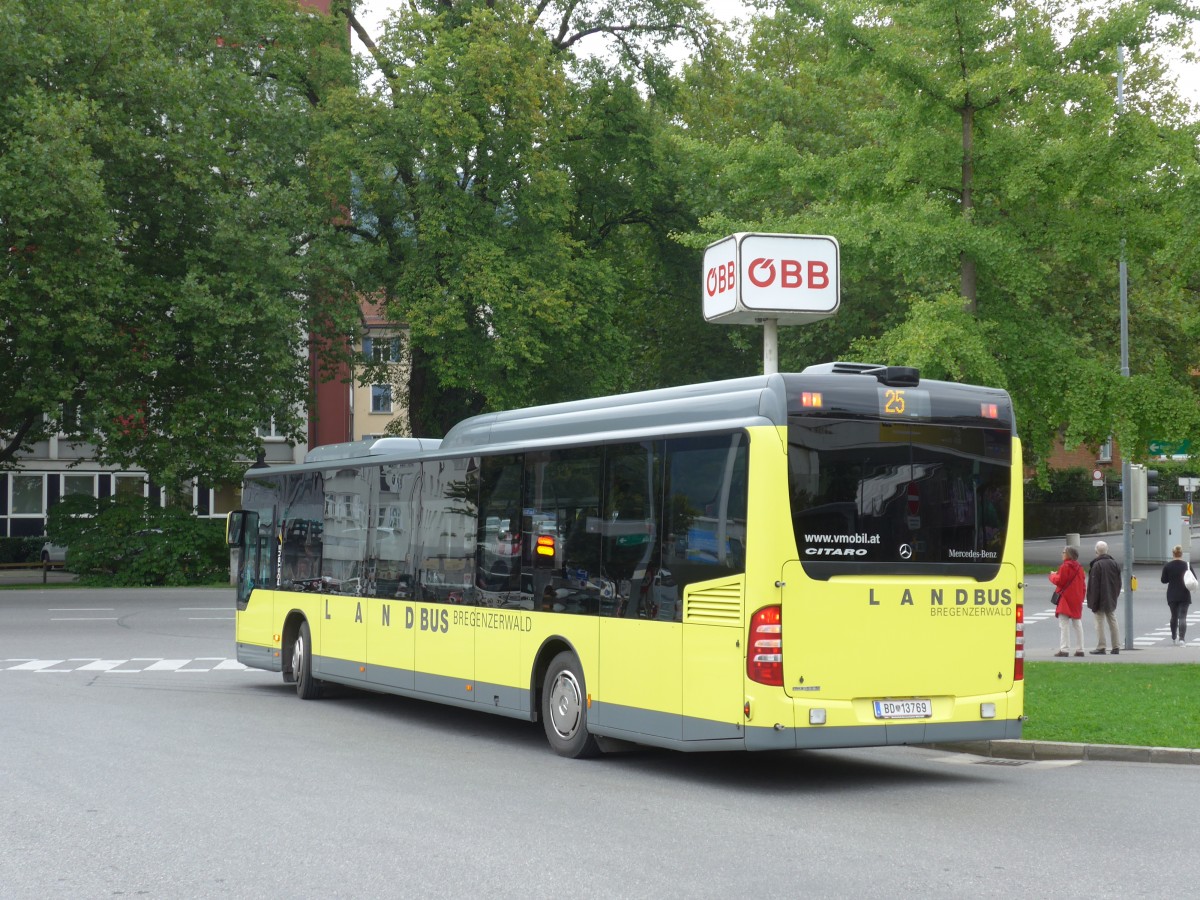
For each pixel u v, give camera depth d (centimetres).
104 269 3281
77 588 3706
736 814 894
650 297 4616
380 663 1469
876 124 1806
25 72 3256
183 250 3638
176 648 2217
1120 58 1758
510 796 957
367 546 1516
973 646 1043
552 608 1184
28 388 3394
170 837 803
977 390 1068
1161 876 705
